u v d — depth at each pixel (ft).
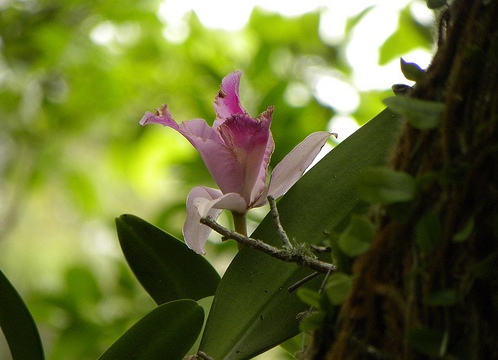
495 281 2.04
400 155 2.13
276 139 3.71
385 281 2.10
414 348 2.07
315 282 2.45
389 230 2.09
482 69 2.08
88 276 4.36
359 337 2.12
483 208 2.05
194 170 4.11
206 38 6.38
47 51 6.52
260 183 2.57
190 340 2.42
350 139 2.59
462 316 2.06
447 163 2.07
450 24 2.17
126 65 6.66
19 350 2.53
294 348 2.77
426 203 2.08
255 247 2.40
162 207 4.52
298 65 5.32
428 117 2.09
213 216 2.61
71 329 4.26
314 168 2.58
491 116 2.06
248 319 2.45
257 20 5.90
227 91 2.65
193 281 2.71
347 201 2.52
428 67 2.15
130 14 6.51
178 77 6.48
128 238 2.71
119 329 4.26
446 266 2.07
